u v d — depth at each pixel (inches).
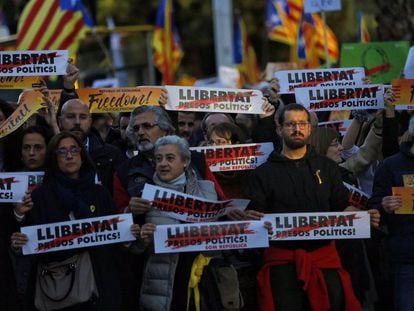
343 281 334.0
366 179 386.6
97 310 320.5
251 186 335.9
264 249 338.6
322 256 333.7
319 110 378.0
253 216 329.1
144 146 340.5
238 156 363.6
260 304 335.6
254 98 374.3
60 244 320.5
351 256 359.3
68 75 374.0
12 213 339.9
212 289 331.6
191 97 372.2
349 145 396.2
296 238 330.6
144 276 331.0
